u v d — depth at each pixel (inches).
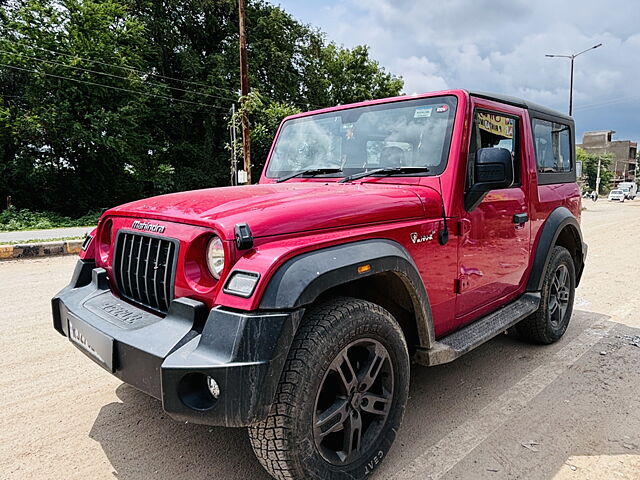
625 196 1930.4
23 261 316.5
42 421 106.5
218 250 74.7
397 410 89.7
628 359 145.2
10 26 746.2
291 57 1082.1
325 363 73.3
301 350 71.2
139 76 860.0
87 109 795.4
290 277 69.3
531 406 114.9
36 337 159.0
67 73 753.0
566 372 135.3
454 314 109.6
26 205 804.0
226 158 983.0
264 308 67.5
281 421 69.4
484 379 130.6
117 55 812.6
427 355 94.8
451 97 110.7
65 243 356.2
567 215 154.5
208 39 1032.8
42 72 733.3
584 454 94.3
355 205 87.4
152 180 925.8
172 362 67.9
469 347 103.3
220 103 941.2
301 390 70.1
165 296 82.0
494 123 120.6
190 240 77.6
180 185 944.3
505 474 87.9
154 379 72.0
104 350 80.4
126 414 110.0
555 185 155.9
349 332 76.6
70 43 781.9
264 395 66.0
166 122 960.9
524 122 134.7
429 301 96.3
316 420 74.4
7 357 142.0
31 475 87.2
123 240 95.2
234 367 64.4
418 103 115.5
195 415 67.3
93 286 102.0
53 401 115.8
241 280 69.6
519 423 106.7
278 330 66.9
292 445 70.4
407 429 103.9
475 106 112.2
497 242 121.6
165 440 99.4
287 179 131.3
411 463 91.2
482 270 116.6
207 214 79.0
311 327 73.7
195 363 66.3
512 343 159.8
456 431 103.1
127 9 915.4
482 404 115.9
